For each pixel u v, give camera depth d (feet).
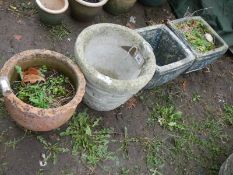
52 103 4.20
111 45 4.75
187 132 5.29
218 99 6.03
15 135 4.31
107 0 5.59
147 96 5.40
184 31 5.94
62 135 4.50
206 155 5.21
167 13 6.79
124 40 4.68
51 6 5.36
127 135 4.88
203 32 6.12
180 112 5.34
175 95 5.66
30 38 5.27
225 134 5.58
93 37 4.49
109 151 4.64
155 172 4.70
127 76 4.74
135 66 4.66
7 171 4.07
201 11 6.63
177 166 4.91
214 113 5.78
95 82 4.10
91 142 4.59
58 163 4.31
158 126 5.16
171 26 5.73
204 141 5.33
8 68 3.88
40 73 4.29
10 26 5.27
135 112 5.16
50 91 4.29
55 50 5.34
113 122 4.92
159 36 5.60
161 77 5.10
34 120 3.76
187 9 6.63
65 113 3.83
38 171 4.18
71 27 5.67
